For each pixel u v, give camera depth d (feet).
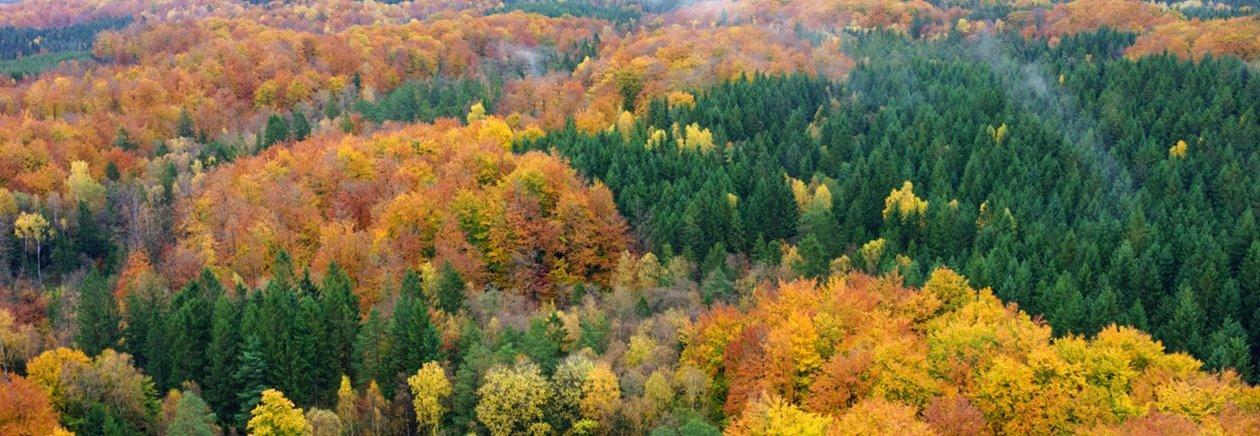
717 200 403.54
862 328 273.33
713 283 334.24
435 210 399.65
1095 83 572.92
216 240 404.57
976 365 247.91
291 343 282.36
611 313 321.93
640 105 607.78
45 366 267.18
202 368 286.66
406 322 285.23
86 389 262.26
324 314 296.92
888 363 243.60
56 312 355.56
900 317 288.51
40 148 526.57
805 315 266.16
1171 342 294.25
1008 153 459.73
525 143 502.38
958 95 539.29
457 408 261.24
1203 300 319.47
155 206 467.52
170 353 286.87
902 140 485.97
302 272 379.55
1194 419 221.25
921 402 236.63
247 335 282.97
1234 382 251.60
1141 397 231.30
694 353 280.31
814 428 213.46
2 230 447.83
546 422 251.19
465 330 292.40
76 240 452.35
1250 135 472.03
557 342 288.92
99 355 286.87
